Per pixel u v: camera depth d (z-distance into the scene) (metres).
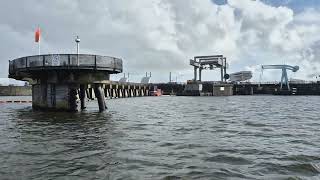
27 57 32.84
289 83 184.00
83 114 32.72
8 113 35.53
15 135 19.67
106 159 13.74
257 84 186.50
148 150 15.62
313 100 100.56
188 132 21.88
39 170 12.10
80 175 11.52
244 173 11.93
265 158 14.27
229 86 175.25
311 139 19.34
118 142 17.56
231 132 22.09
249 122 28.81
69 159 13.73
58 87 34.28
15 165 12.75
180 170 12.22
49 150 15.43
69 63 31.25
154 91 172.38
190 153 15.09
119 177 11.32
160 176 11.48
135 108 50.75
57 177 11.27
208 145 17.08
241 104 69.56
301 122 29.31
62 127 23.16
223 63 185.75
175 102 80.12
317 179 11.23
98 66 31.95
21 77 39.97
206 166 12.83
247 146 16.92
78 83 33.75
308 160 13.92
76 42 33.16
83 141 17.73
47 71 33.59
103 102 37.19
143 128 23.61
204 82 181.00
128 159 13.77
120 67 34.69
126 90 136.75
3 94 170.38
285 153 15.29
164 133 21.19
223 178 11.30
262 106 60.78
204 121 29.47
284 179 11.21
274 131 22.80
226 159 14.02
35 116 30.80
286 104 70.44
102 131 21.44
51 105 34.88
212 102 80.88
